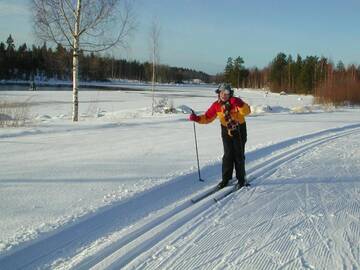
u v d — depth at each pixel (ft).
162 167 26.89
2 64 298.15
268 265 13.73
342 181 25.53
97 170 25.41
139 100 124.77
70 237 14.96
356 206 20.45
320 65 266.98
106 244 14.53
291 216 18.67
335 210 19.72
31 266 12.84
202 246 15.14
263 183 24.61
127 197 19.48
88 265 13.12
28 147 33.65
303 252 14.83
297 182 25.02
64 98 118.83
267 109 88.94
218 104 23.26
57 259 13.35
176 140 39.91
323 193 22.67
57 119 61.87
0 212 16.94
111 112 80.07
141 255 14.21
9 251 13.25
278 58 324.19
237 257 14.30
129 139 39.78
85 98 128.98
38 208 17.61
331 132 52.01
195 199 20.56
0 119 51.37
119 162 28.14
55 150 32.53
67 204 18.26
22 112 58.80
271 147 37.06
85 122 54.90
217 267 13.51
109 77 383.04
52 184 21.76
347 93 129.90
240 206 19.98
